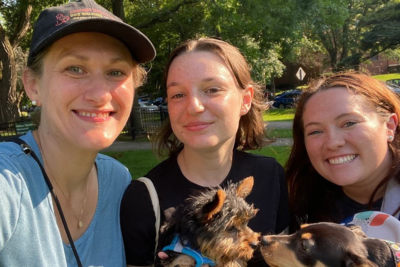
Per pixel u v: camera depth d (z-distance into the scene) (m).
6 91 5.18
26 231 0.46
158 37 4.87
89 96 0.50
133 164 2.41
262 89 0.80
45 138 0.53
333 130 0.66
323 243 0.59
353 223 0.66
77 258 0.52
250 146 0.79
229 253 0.59
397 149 0.68
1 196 0.44
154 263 0.58
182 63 0.60
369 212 0.65
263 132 0.80
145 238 0.59
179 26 4.57
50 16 0.49
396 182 0.66
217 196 0.57
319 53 12.86
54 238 0.49
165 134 0.73
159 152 0.75
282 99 7.85
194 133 0.59
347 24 10.61
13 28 5.92
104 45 0.50
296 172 0.80
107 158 0.65
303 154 0.79
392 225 0.61
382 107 0.68
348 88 0.67
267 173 0.67
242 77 0.62
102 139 0.51
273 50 4.84
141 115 4.68
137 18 4.66
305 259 0.60
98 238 0.57
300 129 0.78
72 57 0.49
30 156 0.51
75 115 0.50
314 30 4.71
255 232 0.64
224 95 0.59
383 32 9.62
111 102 0.52
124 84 0.54
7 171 0.46
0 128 4.63
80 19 0.47
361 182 0.69
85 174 0.55
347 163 0.66
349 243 0.58
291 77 12.90
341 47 11.49
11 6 5.21
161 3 5.00
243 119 0.76
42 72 0.50
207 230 0.58
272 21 3.79
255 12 3.74
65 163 0.53
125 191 0.61
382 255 0.55
